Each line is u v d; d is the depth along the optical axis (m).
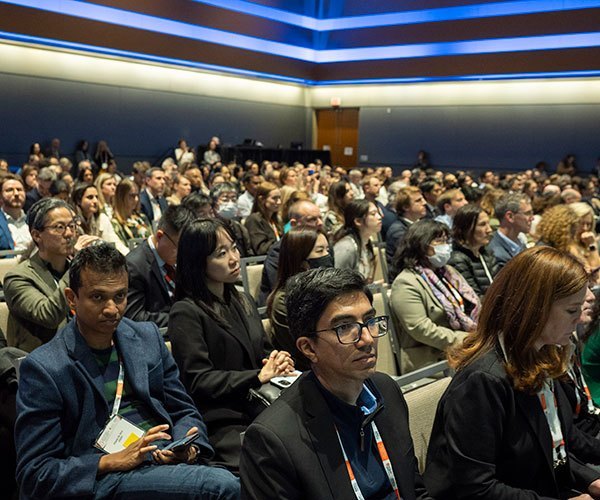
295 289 1.72
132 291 3.57
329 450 1.64
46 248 3.38
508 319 1.97
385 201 11.90
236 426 2.65
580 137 17.59
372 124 21.03
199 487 2.13
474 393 1.96
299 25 20.06
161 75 17.28
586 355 2.87
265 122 20.67
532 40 17.38
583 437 2.26
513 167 18.73
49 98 14.89
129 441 2.20
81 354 2.23
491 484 1.92
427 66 19.11
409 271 3.80
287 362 2.79
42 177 7.35
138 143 16.98
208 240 2.77
